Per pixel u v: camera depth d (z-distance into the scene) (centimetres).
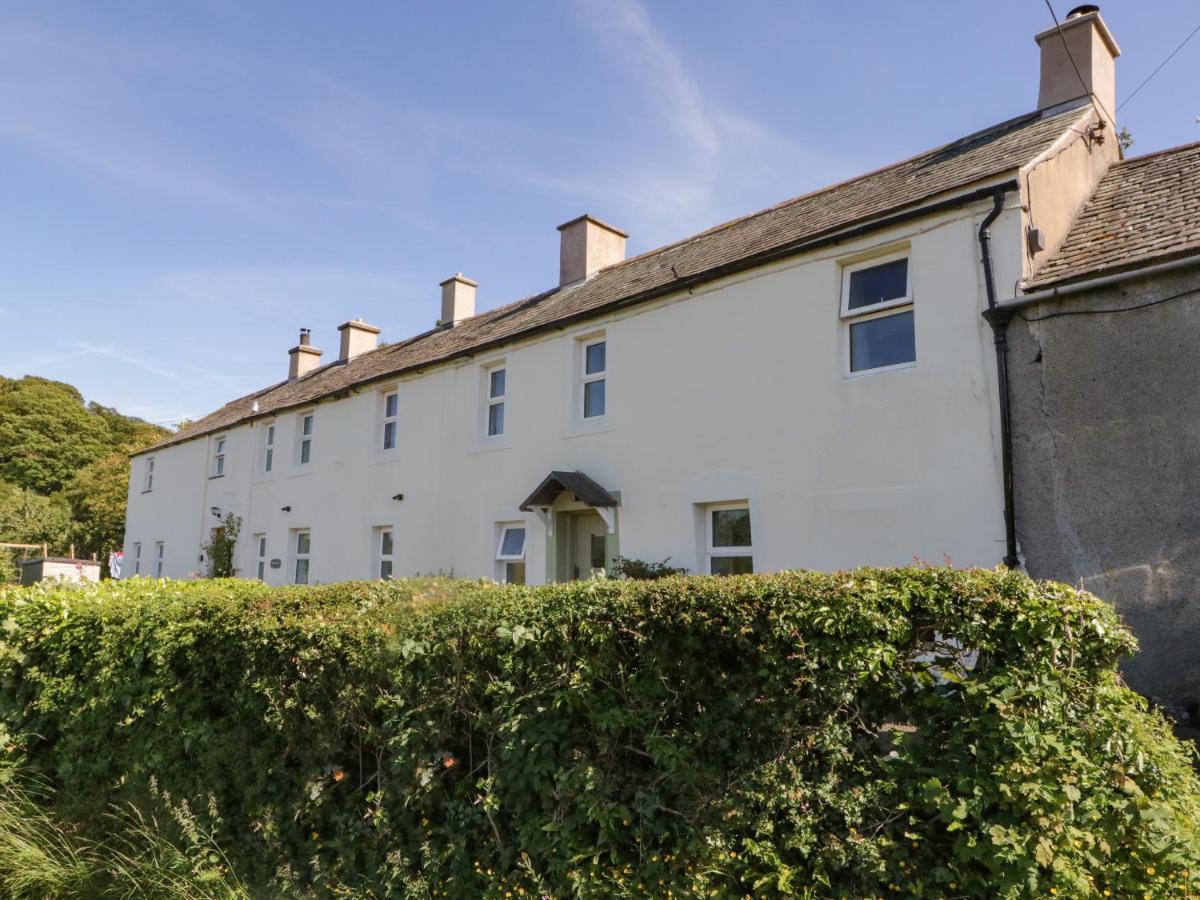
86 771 532
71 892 437
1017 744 250
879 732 287
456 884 347
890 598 281
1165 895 237
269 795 425
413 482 1407
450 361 1368
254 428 1920
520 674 350
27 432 4288
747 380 917
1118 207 821
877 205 880
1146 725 287
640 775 322
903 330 809
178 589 658
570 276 1450
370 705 392
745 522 920
